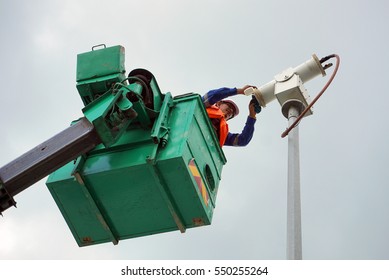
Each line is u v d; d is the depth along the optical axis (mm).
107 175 7395
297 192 6672
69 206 7762
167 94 7973
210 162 8102
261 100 8664
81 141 7102
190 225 7680
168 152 7289
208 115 8539
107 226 7707
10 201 7105
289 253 6070
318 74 8508
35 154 7094
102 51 7926
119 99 7312
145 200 7516
